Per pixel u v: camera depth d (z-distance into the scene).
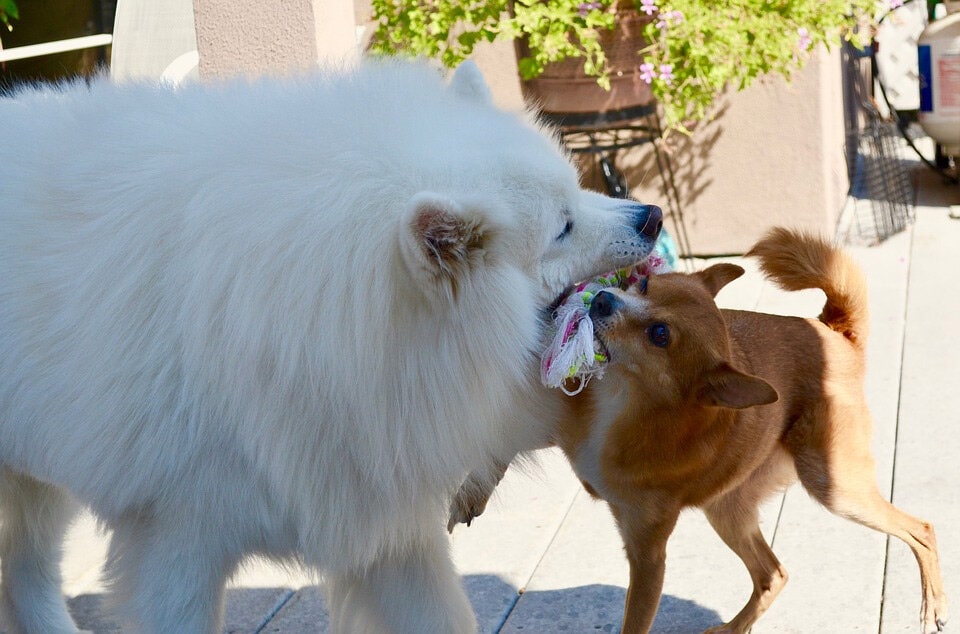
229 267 2.36
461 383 2.40
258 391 2.40
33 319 2.57
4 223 2.61
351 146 2.37
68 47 5.05
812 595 3.61
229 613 3.65
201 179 2.43
